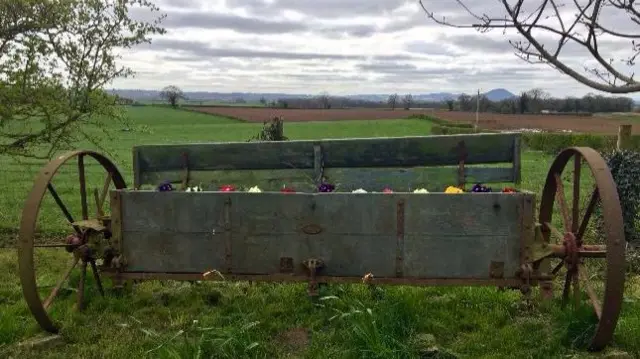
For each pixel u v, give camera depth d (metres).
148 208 4.87
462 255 4.62
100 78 7.80
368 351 4.05
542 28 3.45
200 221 4.84
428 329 4.67
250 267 4.83
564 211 4.80
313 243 4.74
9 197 13.61
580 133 31.88
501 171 5.28
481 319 4.89
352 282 4.72
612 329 3.97
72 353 4.36
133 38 7.86
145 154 5.58
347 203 4.67
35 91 7.22
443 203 4.59
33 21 7.16
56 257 7.18
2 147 7.59
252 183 5.53
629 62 3.52
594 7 3.32
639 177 7.24
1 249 7.73
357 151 5.39
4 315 4.88
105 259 5.02
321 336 4.51
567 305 4.89
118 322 4.90
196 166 5.59
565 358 4.12
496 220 4.58
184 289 5.70
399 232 4.64
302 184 5.47
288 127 45.84
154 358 4.12
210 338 4.32
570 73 3.48
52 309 5.07
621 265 3.84
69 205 12.00
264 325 4.82
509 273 4.63
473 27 3.61
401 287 5.62
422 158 5.36
